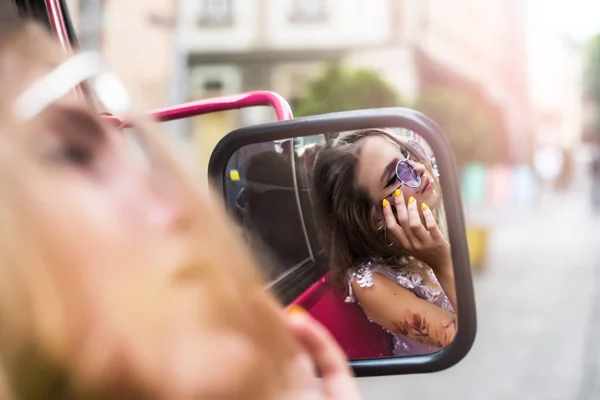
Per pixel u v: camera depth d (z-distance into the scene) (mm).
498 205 32812
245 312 488
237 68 24000
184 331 464
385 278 1088
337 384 580
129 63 14273
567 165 52938
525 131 54812
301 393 507
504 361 6371
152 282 465
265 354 489
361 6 24031
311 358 590
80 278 453
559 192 49625
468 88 36312
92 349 449
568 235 19609
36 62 501
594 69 62188
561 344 7062
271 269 1196
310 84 18031
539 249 16328
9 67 498
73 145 486
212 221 495
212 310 475
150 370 453
